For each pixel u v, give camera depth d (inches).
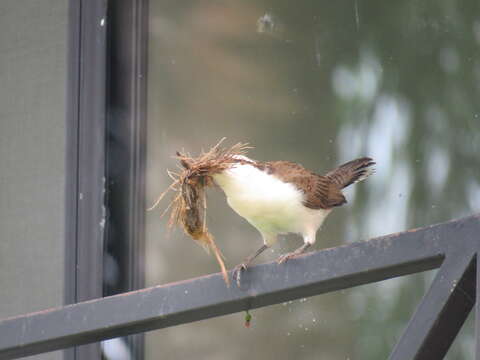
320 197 377.1
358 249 271.6
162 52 466.9
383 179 461.7
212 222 462.9
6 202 484.1
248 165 361.4
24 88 488.7
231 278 293.9
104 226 451.5
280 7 477.7
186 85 468.1
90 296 446.9
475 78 465.7
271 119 471.5
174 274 453.7
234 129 470.0
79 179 457.4
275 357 456.1
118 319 304.2
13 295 474.3
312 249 457.7
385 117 467.2
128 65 462.0
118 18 464.8
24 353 330.6
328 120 470.6
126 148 457.7
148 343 449.7
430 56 470.0
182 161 327.3
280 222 372.2
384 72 471.2
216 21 475.8
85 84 461.4
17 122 487.5
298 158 468.8
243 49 474.9
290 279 283.6
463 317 253.3
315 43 476.4
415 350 250.7
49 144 477.4
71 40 466.3
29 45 490.6
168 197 454.9
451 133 461.7
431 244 258.1
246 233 461.1
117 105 460.4
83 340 319.6
